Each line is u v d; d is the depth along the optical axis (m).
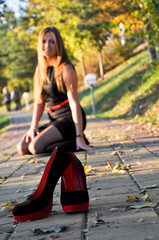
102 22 12.46
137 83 13.48
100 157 4.41
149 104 9.55
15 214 2.24
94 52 29.16
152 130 6.45
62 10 12.98
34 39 16.41
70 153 2.42
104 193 2.71
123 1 10.74
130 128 7.41
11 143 8.00
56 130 5.16
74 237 1.87
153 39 8.66
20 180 3.61
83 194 2.30
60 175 2.33
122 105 12.44
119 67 25.53
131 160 3.95
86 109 18.17
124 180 3.07
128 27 8.50
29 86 47.25
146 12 8.05
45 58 5.12
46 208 2.29
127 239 1.75
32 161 4.69
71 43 13.76
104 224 2.00
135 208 2.22
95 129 8.40
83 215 2.24
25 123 14.76
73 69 5.13
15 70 40.16
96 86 24.62
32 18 15.02
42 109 5.48
